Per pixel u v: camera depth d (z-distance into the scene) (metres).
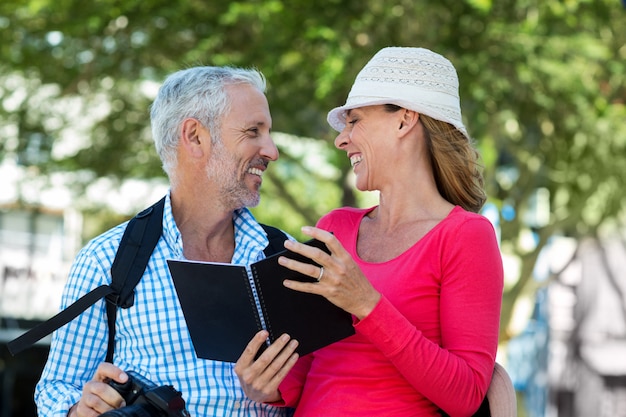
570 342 23.19
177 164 3.89
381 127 3.52
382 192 3.56
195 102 3.83
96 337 3.69
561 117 13.90
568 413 23.02
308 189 17.30
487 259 3.33
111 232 3.81
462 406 3.26
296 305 3.23
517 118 13.68
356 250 3.58
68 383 3.65
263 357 3.25
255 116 3.86
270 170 14.92
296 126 13.95
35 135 14.54
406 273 3.38
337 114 3.71
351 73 11.48
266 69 12.01
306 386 3.54
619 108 14.20
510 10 12.51
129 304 3.68
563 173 15.19
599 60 13.30
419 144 3.53
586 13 12.85
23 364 15.49
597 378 23.00
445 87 3.52
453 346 3.30
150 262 3.74
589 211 16.45
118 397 3.29
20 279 20.22
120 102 14.44
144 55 13.30
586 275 23.08
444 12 11.99
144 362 3.68
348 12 11.84
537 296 23.31
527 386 23.08
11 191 17.20
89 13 12.56
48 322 3.53
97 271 3.70
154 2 12.47
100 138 14.55
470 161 3.55
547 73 12.61
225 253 3.97
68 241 20.23
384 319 3.16
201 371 3.66
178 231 3.76
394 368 3.38
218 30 12.59
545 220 18.33
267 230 4.04
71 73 13.70
